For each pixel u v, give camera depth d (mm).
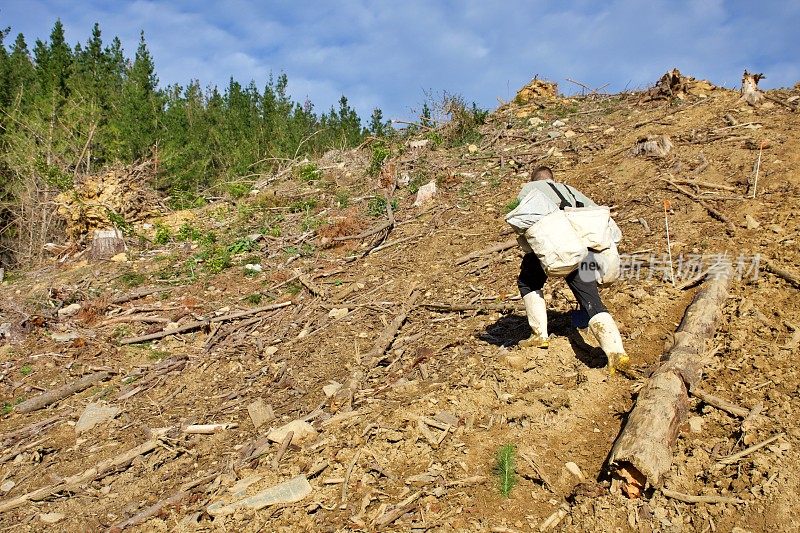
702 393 4172
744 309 5016
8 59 29125
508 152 12336
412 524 3467
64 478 5023
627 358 4387
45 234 13383
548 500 3557
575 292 4520
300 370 6188
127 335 7738
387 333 6359
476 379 4805
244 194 13977
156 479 4770
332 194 12484
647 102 13141
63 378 6938
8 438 5832
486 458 3934
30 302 8758
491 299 6660
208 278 9266
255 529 3684
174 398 6203
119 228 11883
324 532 3545
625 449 3506
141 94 21188
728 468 3545
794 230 6137
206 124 23625
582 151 11195
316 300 7918
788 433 3695
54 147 15883
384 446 4203
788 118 9680
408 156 13359
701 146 9422
